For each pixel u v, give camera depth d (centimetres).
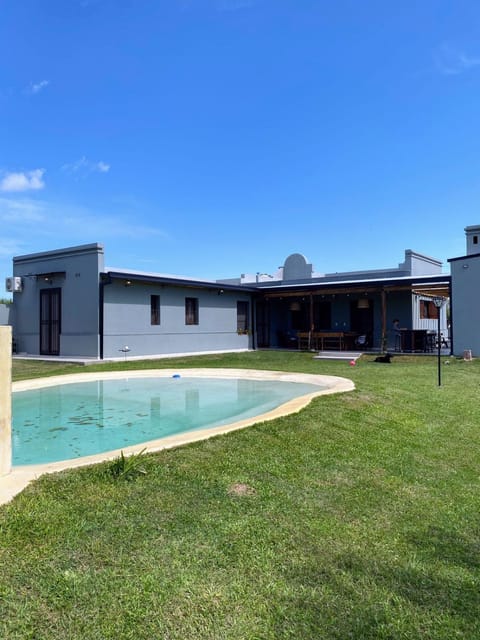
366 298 1828
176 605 205
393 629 198
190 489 318
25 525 257
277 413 527
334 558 250
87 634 186
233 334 1859
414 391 734
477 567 250
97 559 233
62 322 1484
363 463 402
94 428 629
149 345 1534
